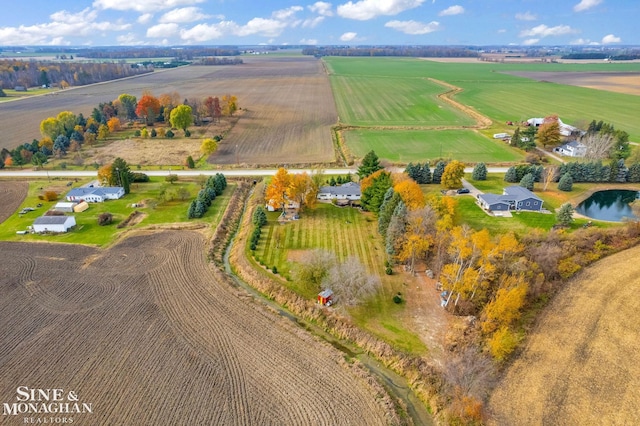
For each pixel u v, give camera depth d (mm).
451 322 55125
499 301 51406
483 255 56438
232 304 59688
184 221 84938
